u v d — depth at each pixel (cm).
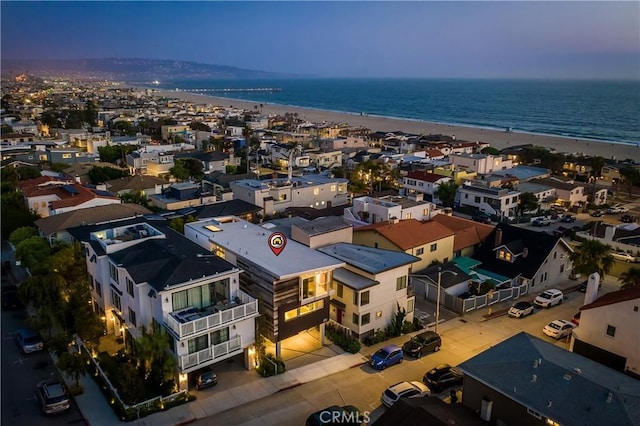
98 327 3562
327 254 4103
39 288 3628
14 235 5062
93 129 16238
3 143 11525
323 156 11444
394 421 2455
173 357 3020
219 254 3947
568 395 2472
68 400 2892
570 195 8738
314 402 3048
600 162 10644
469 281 4766
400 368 3472
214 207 6650
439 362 3572
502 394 2594
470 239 5588
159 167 9525
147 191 7738
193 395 3073
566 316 4419
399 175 9644
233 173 10075
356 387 3219
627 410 2336
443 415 2484
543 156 11869
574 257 5078
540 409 2423
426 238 5103
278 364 3331
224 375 3309
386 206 6088
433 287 4653
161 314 3092
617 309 3303
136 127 17512
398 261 3984
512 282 4862
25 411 2898
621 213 8531
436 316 4000
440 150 12862
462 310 4409
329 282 3641
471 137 19175
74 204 5731
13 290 4475
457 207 8550
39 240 4662
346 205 7825
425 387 3084
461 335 4003
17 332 3722
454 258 5403
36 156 9988
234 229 4384
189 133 15250
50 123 16788
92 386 3161
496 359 2828
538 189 8719
